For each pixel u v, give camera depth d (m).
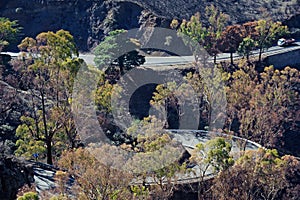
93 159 100.75
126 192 96.38
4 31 196.75
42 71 133.88
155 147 114.44
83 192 93.69
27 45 143.25
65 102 131.38
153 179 114.00
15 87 145.88
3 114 137.12
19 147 122.12
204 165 123.00
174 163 114.38
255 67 199.25
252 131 160.75
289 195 131.75
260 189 124.69
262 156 126.12
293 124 172.25
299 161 149.75
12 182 83.56
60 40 137.25
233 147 146.00
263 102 167.62
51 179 102.25
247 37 199.25
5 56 171.25
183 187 118.56
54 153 128.12
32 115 135.25
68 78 132.50
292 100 173.25
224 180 118.56
